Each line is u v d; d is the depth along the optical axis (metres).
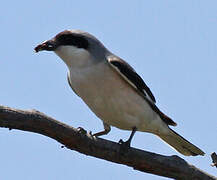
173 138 12.93
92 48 11.65
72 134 9.87
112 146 10.41
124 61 11.80
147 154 10.52
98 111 11.82
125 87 11.54
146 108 11.89
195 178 10.55
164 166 10.48
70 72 11.73
